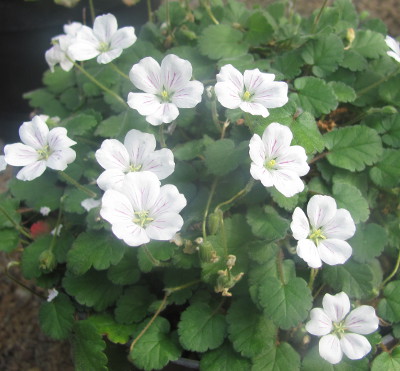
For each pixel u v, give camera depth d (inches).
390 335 4.0
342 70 5.1
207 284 4.2
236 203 4.3
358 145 4.4
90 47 4.4
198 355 4.0
